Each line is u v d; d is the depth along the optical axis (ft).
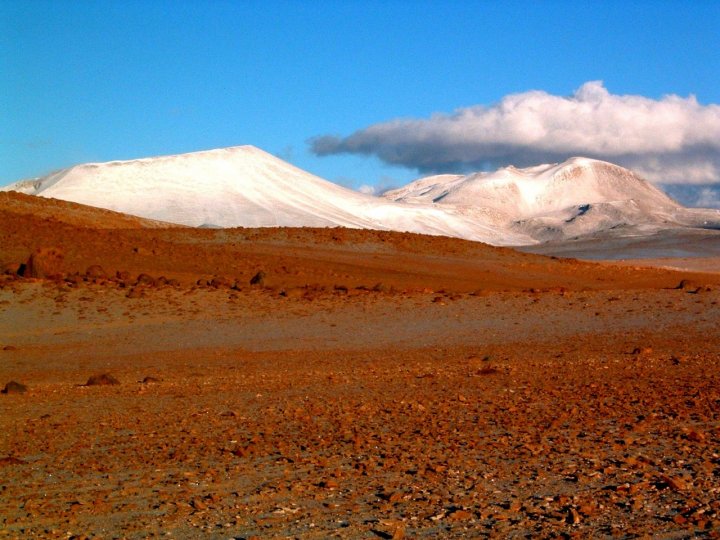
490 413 47.26
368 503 28.94
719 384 56.90
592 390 55.16
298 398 56.08
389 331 93.56
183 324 95.81
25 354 84.23
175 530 26.48
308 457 36.96
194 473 34.55
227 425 46.57
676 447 36.63
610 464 33.60
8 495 31.99
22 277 110.63
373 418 46.96
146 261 129.39
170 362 80.18
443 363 75.00
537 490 29.96
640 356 75.46
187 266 128.57
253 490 31.35
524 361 74.49
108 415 51.42
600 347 82.89
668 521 25.63
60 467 37.17
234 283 115.85
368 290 115.55
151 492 31.73
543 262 168.45
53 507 29.86
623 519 25.99
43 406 55.83
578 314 100.07
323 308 103.04
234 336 91.76
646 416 44.32
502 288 131.34
